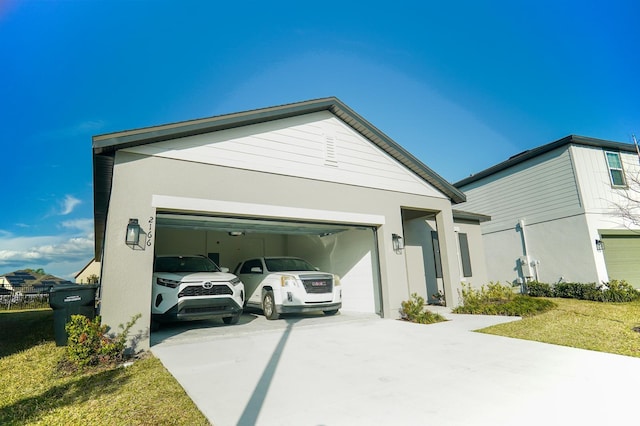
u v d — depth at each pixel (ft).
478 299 32.27
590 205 41.45
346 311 33.50
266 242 43.27
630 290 36.35
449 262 33.55
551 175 44.93
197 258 27.53
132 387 12.26
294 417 9.36
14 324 30.27
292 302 26.78
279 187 24.58
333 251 36.73
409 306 27.40
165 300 21.03
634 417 9.16
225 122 22.33
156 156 19.81
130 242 17.88
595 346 17.48
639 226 42.16
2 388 12.91
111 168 21.11
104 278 16.94
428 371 13.50
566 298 39.83
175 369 14.10
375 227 30.42
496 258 52.06
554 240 44.24
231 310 23.18
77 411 10.43
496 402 10.26
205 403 10.48
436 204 34.09
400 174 32.01
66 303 17.70
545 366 14.03
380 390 11.41
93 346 15.31
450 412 9.56
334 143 28.40
